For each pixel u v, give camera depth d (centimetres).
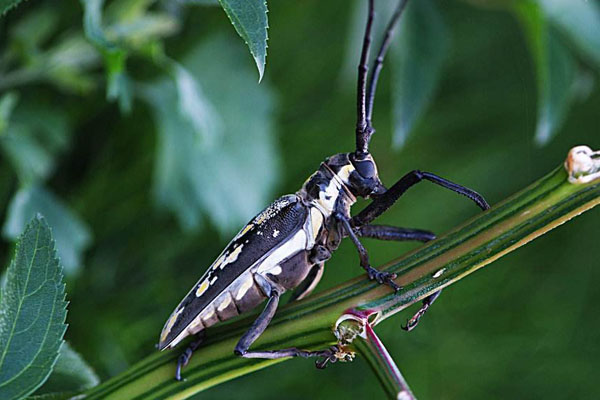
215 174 55
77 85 52
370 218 47
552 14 53
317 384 58
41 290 43
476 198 46
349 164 47
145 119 55
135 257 56
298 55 58
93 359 54
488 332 63
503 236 43
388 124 59
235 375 45
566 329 65
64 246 51
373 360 43
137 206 56
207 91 56
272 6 57
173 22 51
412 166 60
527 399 63
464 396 62
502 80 63
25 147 52
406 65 53
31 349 43
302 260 47
